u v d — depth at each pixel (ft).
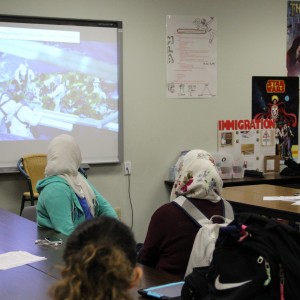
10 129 14.25
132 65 15.48
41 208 8.89
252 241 4.91
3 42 14.03
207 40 16.33
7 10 13.99
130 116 15.58
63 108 14.82
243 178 16.31
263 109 17.37
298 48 17.56
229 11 16.60
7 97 14.17
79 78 14.93
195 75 16.26
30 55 14.35
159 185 16.07
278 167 17.52
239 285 4.75
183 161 7.79
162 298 5.42
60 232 8.44
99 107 15.20
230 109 16.88
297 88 17.65
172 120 16.10
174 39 15.90
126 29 15.33
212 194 7.27
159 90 15.85
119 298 3.14
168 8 15.76
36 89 14.48
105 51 15.14
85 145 15.12
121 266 3.19
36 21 14.33
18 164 13.94
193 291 5.29
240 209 11.11
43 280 6.06
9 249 7.43
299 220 9.86
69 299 3.12
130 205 15.75
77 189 9.04
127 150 15.61
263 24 17.11
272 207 10.53
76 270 3.17
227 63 16.71
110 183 15.47
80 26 14.80
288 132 17.70
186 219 7.06
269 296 4.67
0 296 5.55
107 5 15.05
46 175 9.15
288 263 4.69
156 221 7.22
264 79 17.28
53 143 9.20
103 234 3.32
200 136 16.51
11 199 14.33
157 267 7.22
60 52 14.66
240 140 17.07
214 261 5.06
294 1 17.48
